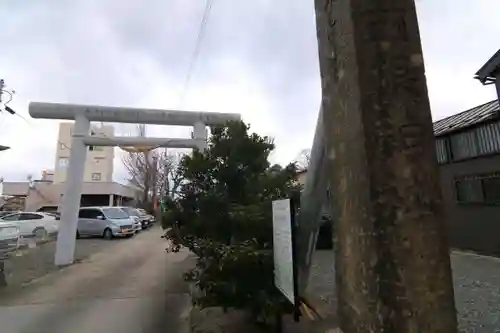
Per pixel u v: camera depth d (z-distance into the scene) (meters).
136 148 10.06
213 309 4.93
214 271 3.75
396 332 0.91
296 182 4.86
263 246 3.96
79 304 5.82
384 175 0.98
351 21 1.08
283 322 4.25
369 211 0.98
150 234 19.55
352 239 1.05
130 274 8.39
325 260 9.34
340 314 1.12
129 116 9.95
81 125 10.02
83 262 10.26
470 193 11.19
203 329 4.21
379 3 1.07
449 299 0.95
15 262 10.23
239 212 4.07
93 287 7.09
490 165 10.47
